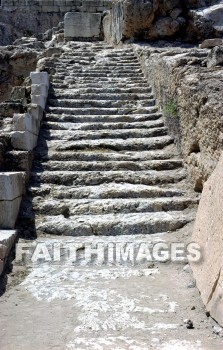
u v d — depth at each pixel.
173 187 6.78
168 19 13.99
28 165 6.78
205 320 3.84
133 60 12.63
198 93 6.56
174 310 4.00
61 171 7.08
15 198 5.77
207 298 3.99
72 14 17.89
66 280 4.64
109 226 5.70
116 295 4.29
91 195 6.43
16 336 3.64
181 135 7.45
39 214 6.03
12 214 5.61
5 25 22.02
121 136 8.28
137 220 5.79
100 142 7.91
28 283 4.58
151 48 11.97
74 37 17.95
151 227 5.73
